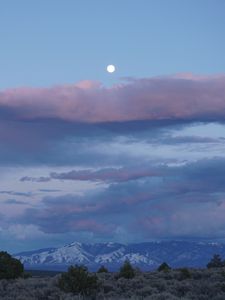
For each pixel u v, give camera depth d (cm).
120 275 5716
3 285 5025
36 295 4134
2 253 6050
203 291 4375
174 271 6500
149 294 4172
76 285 4238
